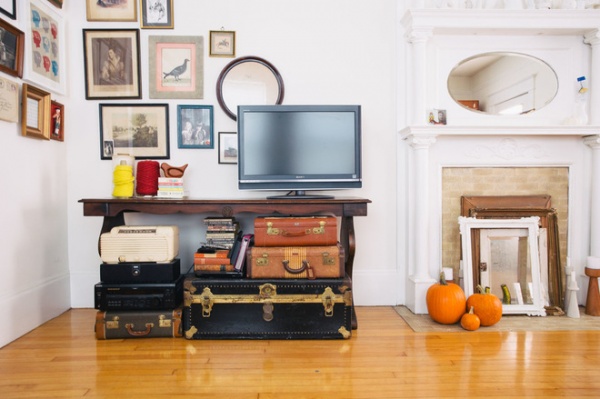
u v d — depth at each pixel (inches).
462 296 85.4
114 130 97.5
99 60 97.0
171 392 57.0
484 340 76.5
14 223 77.4
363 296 100.3
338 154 91.0
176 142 98.5
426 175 93.8
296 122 90.4
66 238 96.5
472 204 96.7
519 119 98.3
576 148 98.4
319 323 77.8
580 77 95.3
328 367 65.2
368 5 98.8
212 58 98.1
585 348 72.4
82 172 97.3
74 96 97.1
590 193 98.3
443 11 90.3
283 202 82.0
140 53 97.2
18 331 77.9
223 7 97.8
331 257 79.0
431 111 96.2
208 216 99.7
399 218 99.8
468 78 97.9
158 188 89.8
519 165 97.8
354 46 99.1
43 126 85.4
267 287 77.3
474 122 98.0
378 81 99.3
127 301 78.2
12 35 75.2
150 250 80.3
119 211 80.5
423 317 90.7
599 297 91.8
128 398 55.3
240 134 89.7
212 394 56.5
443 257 98.3
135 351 71.9
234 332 77.8
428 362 66.9
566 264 96.5
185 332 78.0
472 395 56.0
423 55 93.4
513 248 94.0
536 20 92.0
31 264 82.8
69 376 61.8
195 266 79.9
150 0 96.7
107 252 80.0
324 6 98.7
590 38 95.1
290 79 98.8
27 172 81.4
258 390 57.6
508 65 98.0
